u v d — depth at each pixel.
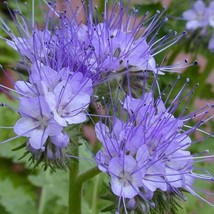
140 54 0.19
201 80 0.27
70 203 0.19
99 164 0.17
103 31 0.18
